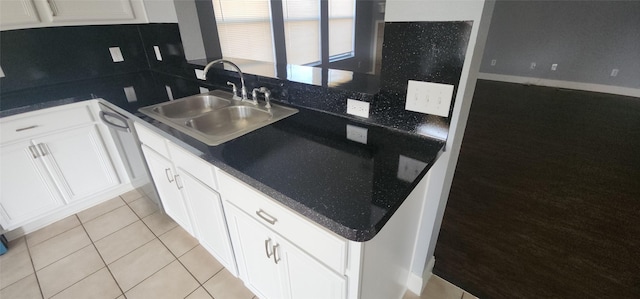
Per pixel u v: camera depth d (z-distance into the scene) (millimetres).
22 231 1894
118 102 1724
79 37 2197
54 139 1831
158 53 2488
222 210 1226
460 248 1720
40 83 2084
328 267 834
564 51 5039
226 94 1824
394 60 1037
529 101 4480
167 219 2049
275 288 1171
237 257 1342
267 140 1146
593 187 2275
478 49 906
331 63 4730
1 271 1651
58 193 1960
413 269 1410
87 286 1551
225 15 2703
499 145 3045
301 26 3865
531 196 2184
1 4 1727
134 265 1674
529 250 1691
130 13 2314
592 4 4574
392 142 1092
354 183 838
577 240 1752
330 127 1251
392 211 739
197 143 1135
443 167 1091
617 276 1512
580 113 3900
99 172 2121
